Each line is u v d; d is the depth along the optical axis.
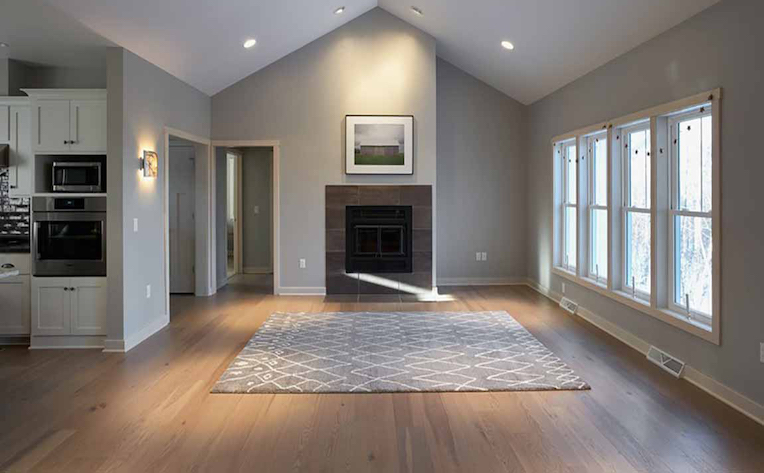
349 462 2.80
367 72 7.47
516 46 6.36
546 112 7.50
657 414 3.41
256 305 6.92
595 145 6.11
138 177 5.19
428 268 7.57
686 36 4.04
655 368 4.34
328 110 7.48
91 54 5.14
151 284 5.50
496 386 3.91
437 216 8.48
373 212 7.55
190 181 7.70
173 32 5.08
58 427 3.23
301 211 7.55
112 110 4.85
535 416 3.39
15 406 3.56
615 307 5.37
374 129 7.48
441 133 8.46
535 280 8.09
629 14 4.41
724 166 3.60
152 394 3.78
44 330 4.95
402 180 7.54
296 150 7.50
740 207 3.44
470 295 7.60
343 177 7.53
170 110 6.03
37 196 4.92
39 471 2.71
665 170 4.50
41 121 4.96
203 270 7.62
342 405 3.59
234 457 2.86
